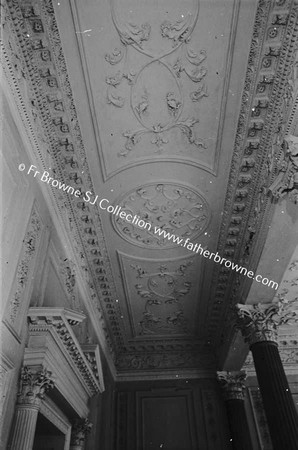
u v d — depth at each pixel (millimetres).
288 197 4898
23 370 3840
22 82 4207
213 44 4531
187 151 5730
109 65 4664
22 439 3473
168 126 5383
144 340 10180
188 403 9656
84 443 6504
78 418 6020
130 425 9328
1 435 3266
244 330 6926
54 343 4344
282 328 9445
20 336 3873
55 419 5312
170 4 4188
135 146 5621
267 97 4887
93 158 5648
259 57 4516
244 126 5238
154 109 5184
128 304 8844
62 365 4727
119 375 10258
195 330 9844
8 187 3771
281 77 4582
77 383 5539
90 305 7734
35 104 4625
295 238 5574
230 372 9328
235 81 4812
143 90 4980
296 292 7770
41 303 4586
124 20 4297
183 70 4793
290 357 9930
